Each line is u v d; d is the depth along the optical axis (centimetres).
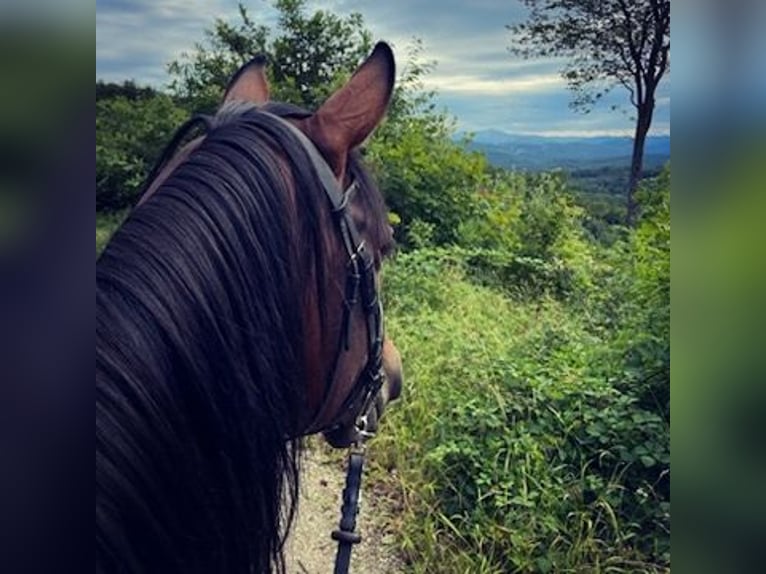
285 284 136
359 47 763
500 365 437
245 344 128
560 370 417
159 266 124
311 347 155
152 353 120
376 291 172
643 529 342
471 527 350
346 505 182
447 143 727
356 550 357
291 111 166
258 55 196
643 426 364
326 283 155
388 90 162
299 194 144
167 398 121
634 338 415
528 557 330
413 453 407
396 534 365
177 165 147
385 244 175
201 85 686
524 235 667
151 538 121
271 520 139
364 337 170
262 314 131
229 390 126
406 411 439
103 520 114
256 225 133
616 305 509
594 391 391
